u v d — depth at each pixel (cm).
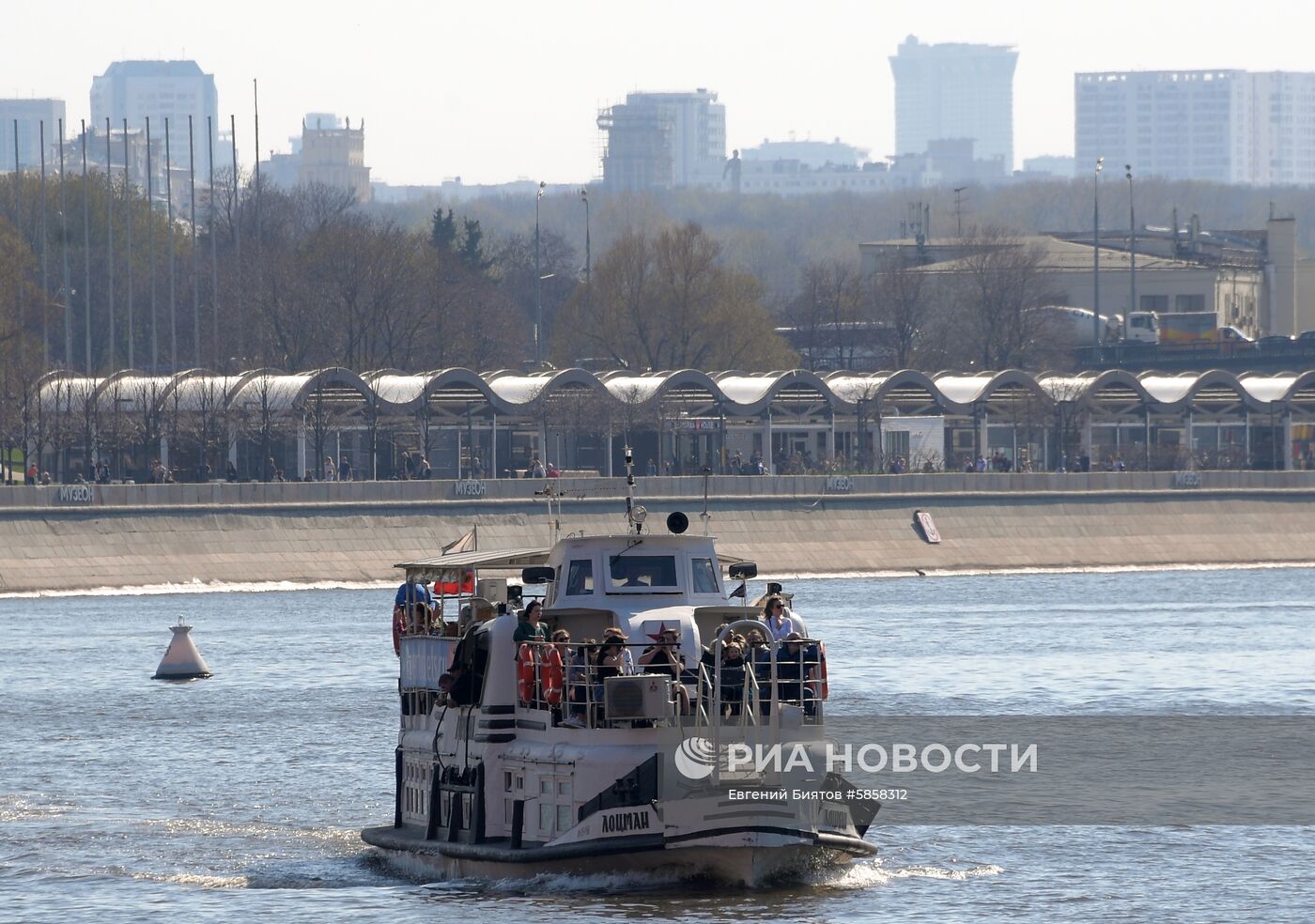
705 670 16288
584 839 15875
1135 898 17338
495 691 16838
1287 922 16475
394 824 19312
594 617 17212
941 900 17125
